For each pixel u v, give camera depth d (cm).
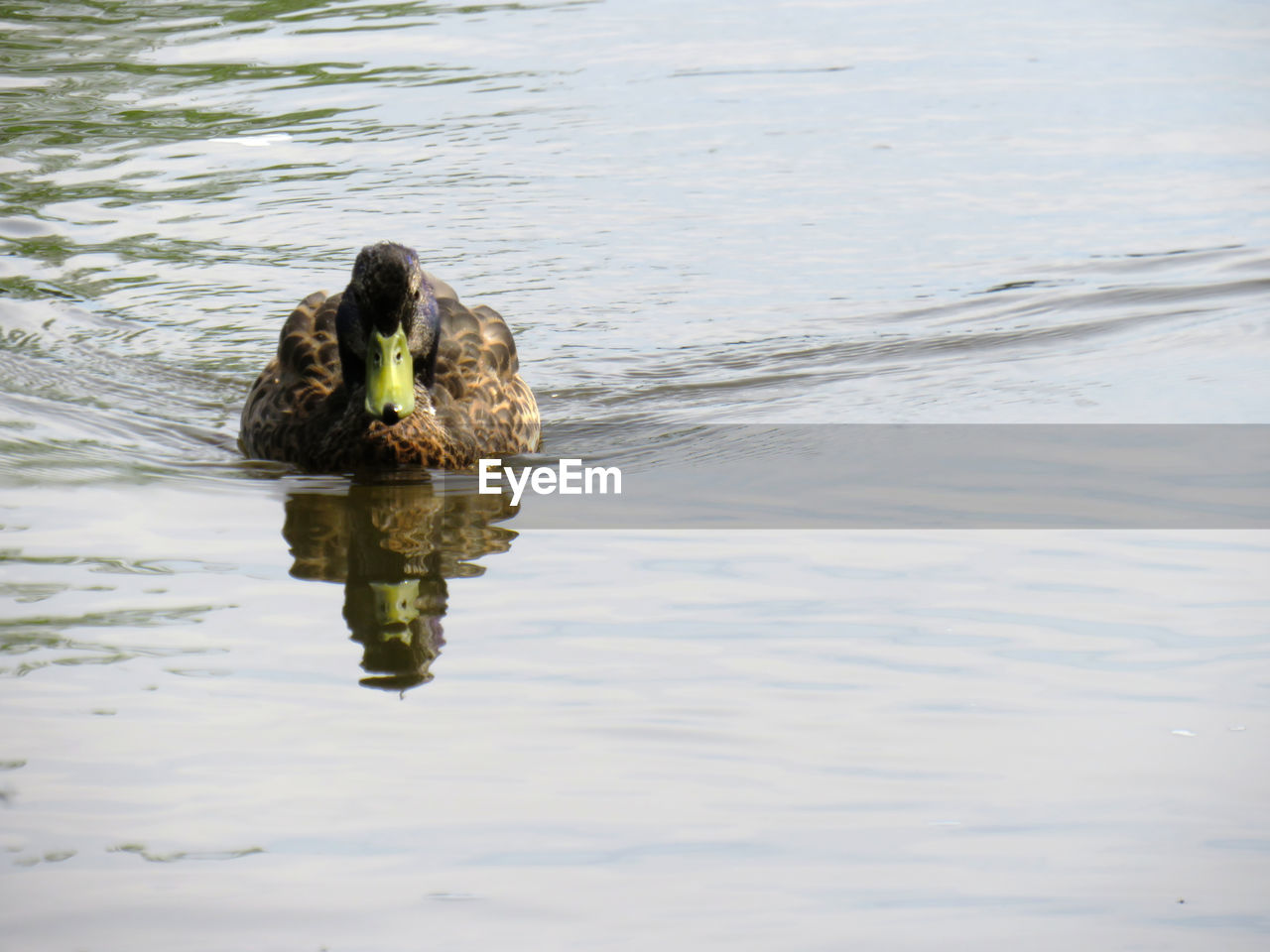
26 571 1059
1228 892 692
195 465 1334
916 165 2122
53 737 824
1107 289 1739
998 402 1447
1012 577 1043
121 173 2102
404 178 2066
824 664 916
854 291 1748
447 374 1391
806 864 713
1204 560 1064
